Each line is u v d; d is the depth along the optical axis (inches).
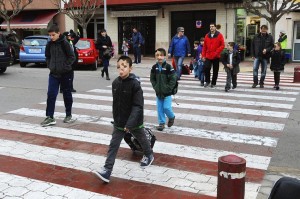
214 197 188.9
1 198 184.5
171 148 260.5
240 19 961.5
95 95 454.9
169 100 295.6
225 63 481.7
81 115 351.9
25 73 653.3
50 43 304.2
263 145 270.2
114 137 206.4
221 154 250.7
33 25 1141.1
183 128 310.5
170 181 206.8
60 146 263.1
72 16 1005.2
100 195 189.2
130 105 203.2
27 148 258.1
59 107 384.2
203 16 994.7
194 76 631.2
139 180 207.5
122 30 1104.8
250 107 390.0
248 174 218.1
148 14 1037.8
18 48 829.8
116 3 1050.7
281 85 539.2
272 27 754.8
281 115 356.8
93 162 233.5
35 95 447.8
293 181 104.9
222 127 315.3
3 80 563.5
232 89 500.1
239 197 164.2
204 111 371.2
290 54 911.7
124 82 202.5
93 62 723.4
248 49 976.9
